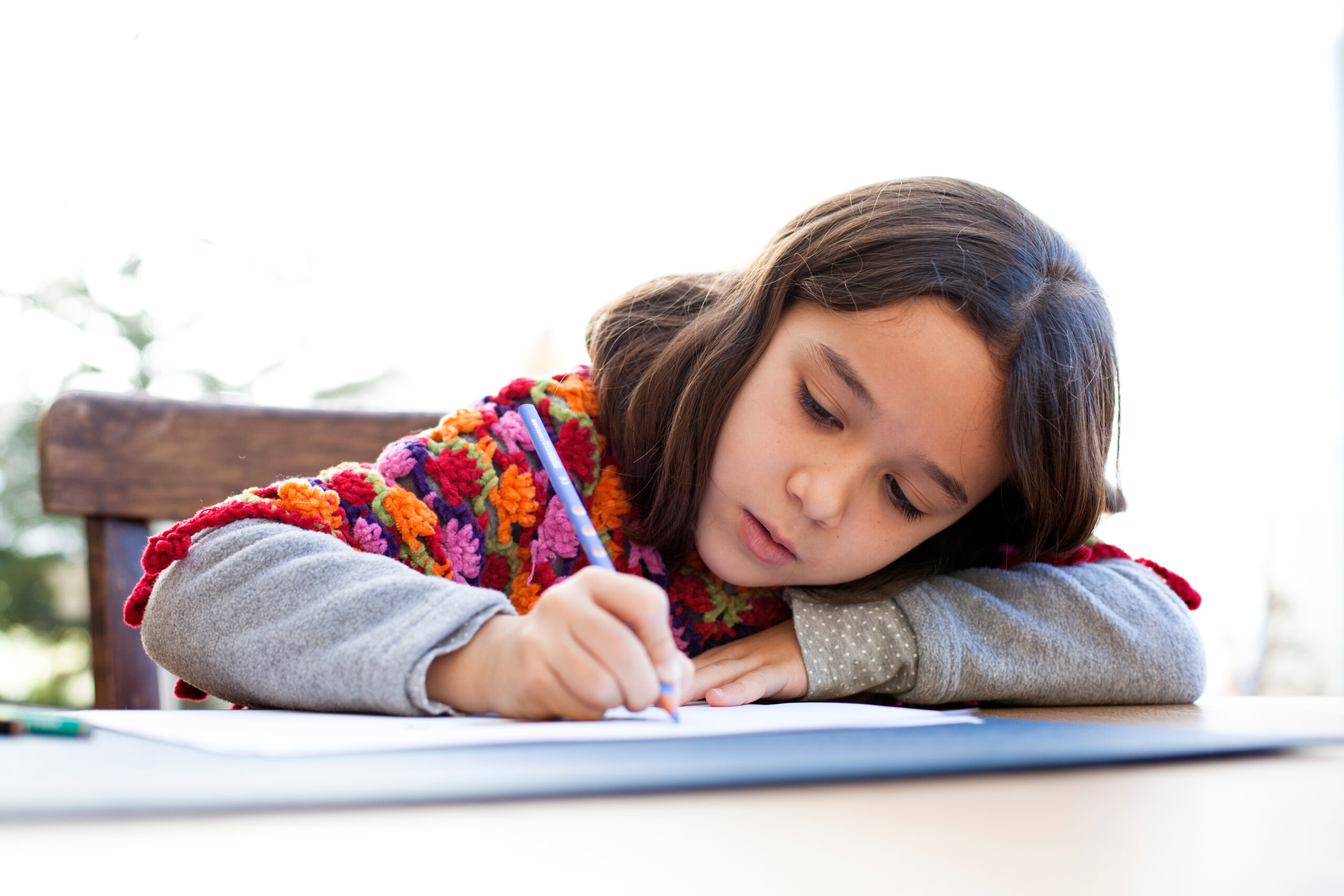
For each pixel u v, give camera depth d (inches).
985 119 83.0
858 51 85.2
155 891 7.6
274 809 10.4
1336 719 23.7
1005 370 28.2
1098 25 81.4
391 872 8.4
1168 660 29.5
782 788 12.5
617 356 32.6
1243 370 78.5
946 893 8.4
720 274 35.8
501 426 30.2
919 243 28.3
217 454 40.4
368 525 25.9
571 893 8.0
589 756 13.7
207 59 76.1
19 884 7.7
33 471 67.5
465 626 20.0
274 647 21.0
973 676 28.3
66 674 67.7
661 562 32.0
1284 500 76.3
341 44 80.7
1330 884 9.0
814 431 28.1
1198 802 12.5
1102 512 32.9
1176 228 80.1
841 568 29.4
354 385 80.4
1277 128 79.2
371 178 81.8
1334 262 77.7
